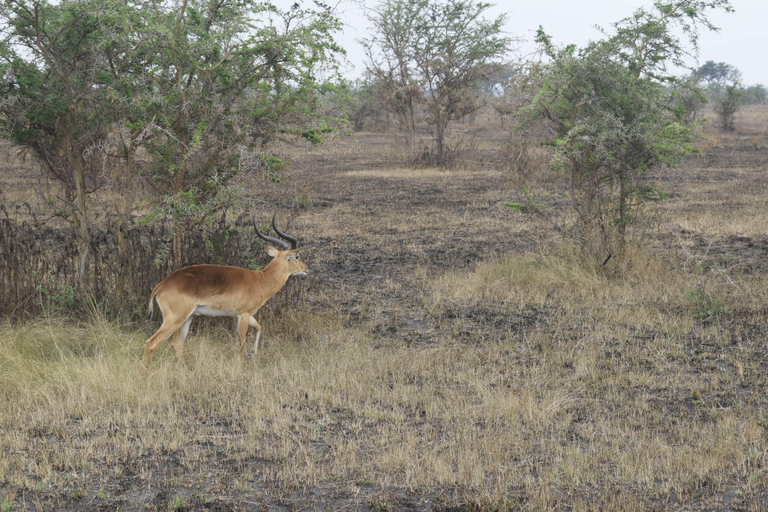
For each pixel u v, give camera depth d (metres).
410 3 31.84
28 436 6.05
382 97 35.12
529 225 17.00
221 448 5.92
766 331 9.29
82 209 9.20
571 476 5.43
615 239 12.19
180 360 7.87
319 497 5.13
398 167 32.75
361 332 9.29
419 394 7.13
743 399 7.05
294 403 6.93
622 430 6.30
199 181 9.10
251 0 8.84
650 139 11.52
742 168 30.02
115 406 6.75
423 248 14.98
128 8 8.42
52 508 4.89
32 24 8.34
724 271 11.26
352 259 13.92
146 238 11.62
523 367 8.02
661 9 12.75
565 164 12.58
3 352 7.49
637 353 8.48
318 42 8.70
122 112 8.77
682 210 19.30
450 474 5.39
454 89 32.66
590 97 12.15
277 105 8.99
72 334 8.27
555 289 11.48
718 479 5.35
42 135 8.99
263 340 8.77
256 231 8.72
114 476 5.38
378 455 5.77
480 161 35.44
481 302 10.83
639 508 4.93
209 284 7.78
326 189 24.86
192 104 8.55
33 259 9.23
